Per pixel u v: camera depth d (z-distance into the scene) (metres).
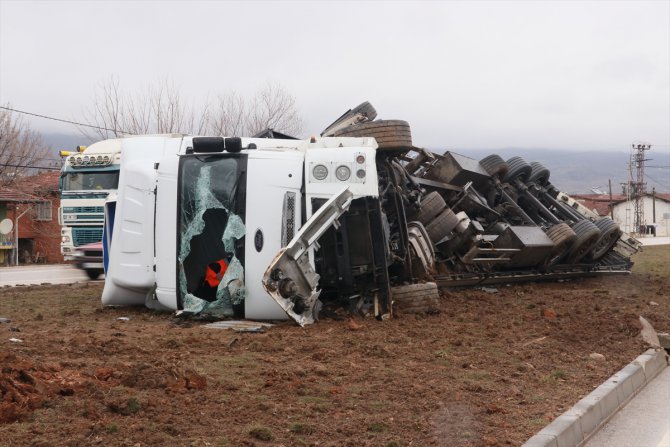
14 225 48.97
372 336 9.99
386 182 13.30
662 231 113.56
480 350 9.41
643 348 10.26
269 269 10.44
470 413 6.59
